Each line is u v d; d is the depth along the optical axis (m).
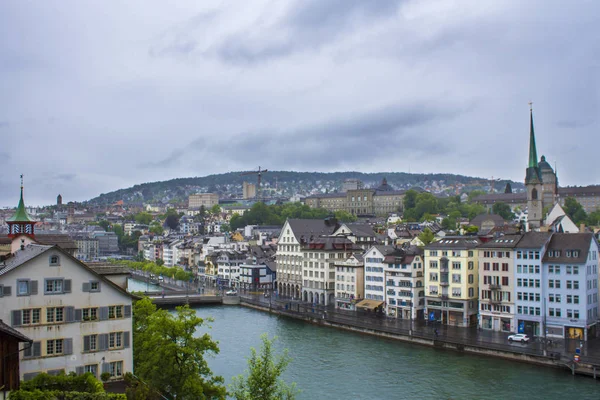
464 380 103.44
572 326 126.75
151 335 71.38
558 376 104.56
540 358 111.06
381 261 168.75
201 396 68.38
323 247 196.88
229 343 135.00
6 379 51.59
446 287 150.00
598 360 105.94
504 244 138.12
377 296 170.25
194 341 71.81
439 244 152.50
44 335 62.50
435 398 94.62
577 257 126.94
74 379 55.16
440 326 146.12
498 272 139.00
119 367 67.00
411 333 134.38
